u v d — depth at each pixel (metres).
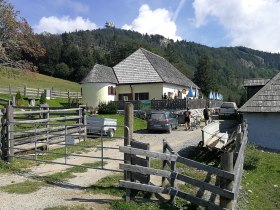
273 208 10.91
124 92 43.41
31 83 76.25
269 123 23.36
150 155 9.09
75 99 49.72
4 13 34.78
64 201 9.04
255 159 16.08
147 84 42.34
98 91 41.59
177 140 21.98
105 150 17.03
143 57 45.22
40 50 39.53
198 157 16.42
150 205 8.76
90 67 112.88
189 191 10.15
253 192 12.14
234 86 167.25
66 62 112.56
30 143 15.52
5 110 13.70
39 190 10.04
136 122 32.28
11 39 35.81
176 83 44.75
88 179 11.30
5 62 35.94
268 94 23.95
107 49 160.62
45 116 18.86
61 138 18.08
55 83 87.25
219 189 7.93
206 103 44.16
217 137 18.41
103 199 9.22
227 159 7.91
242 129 17.05
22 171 12.30
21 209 8.41
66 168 12.73
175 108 36.06
